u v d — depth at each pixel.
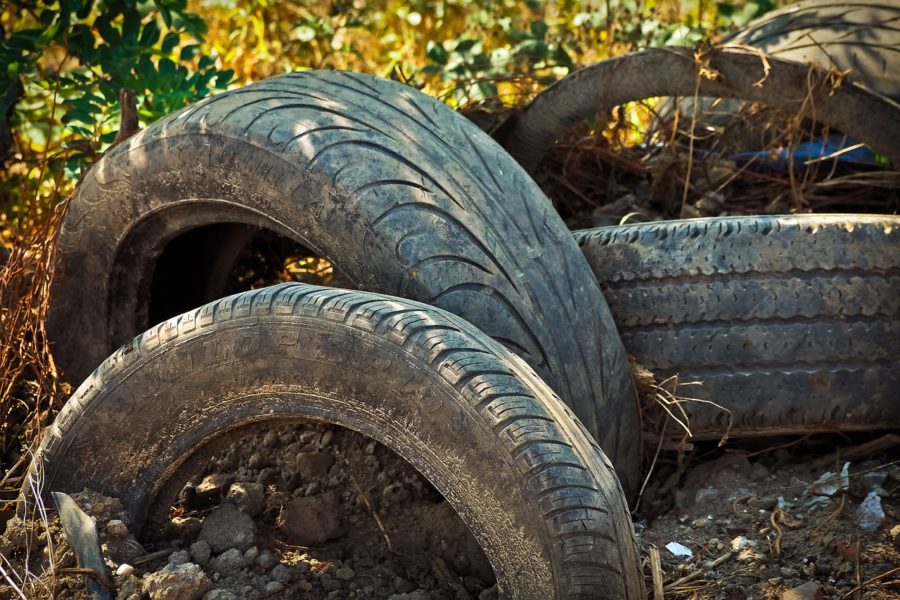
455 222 2.72
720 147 4.21
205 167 2.89
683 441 2.93
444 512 2.71
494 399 2.18
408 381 2.23
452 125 2.96
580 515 2.11
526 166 4.14
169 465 2.55
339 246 2.76
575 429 2.28
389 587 2.51
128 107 3.37
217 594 2.35
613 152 4.26
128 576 2.38
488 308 2.68
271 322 2.37
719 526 2.79
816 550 2.66
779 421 2.92
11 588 2.43
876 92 3.81
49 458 2.62
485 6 5.85
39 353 3.40
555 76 4.45
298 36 5.61
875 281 2.89
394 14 5.98
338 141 2.76
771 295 2.90
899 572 2.54
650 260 2.97
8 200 4.34
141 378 2.51
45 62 4.99
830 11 4.25
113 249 3.17
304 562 2.55
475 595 2.51
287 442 3.04
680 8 5.76
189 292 3.55
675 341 2.94
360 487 2.86
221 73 4.19
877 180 3.90
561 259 2.84
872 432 3.07
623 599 2.12
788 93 3.70
